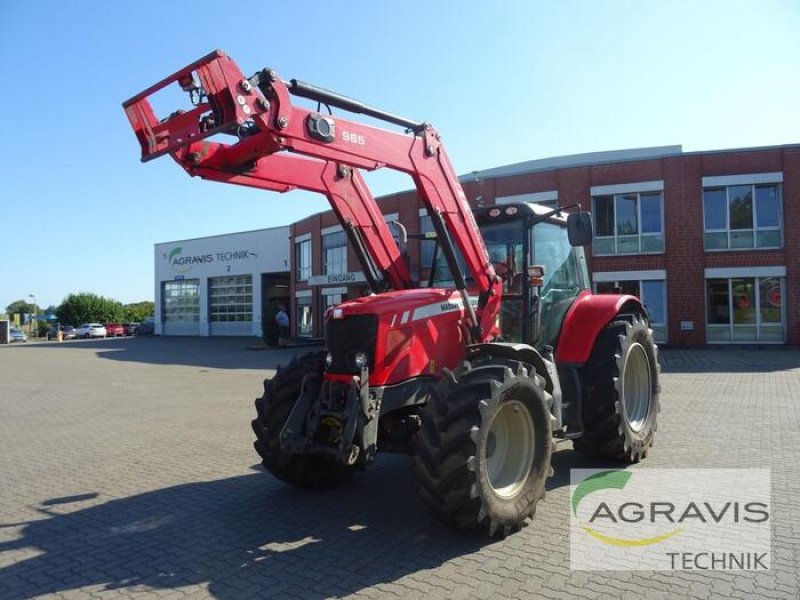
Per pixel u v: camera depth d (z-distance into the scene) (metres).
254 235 40.34
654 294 21.50
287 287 42.12
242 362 20.83
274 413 5.28
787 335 20.05
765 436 7.33
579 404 5.84
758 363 15.85
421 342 4.84
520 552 4.15
